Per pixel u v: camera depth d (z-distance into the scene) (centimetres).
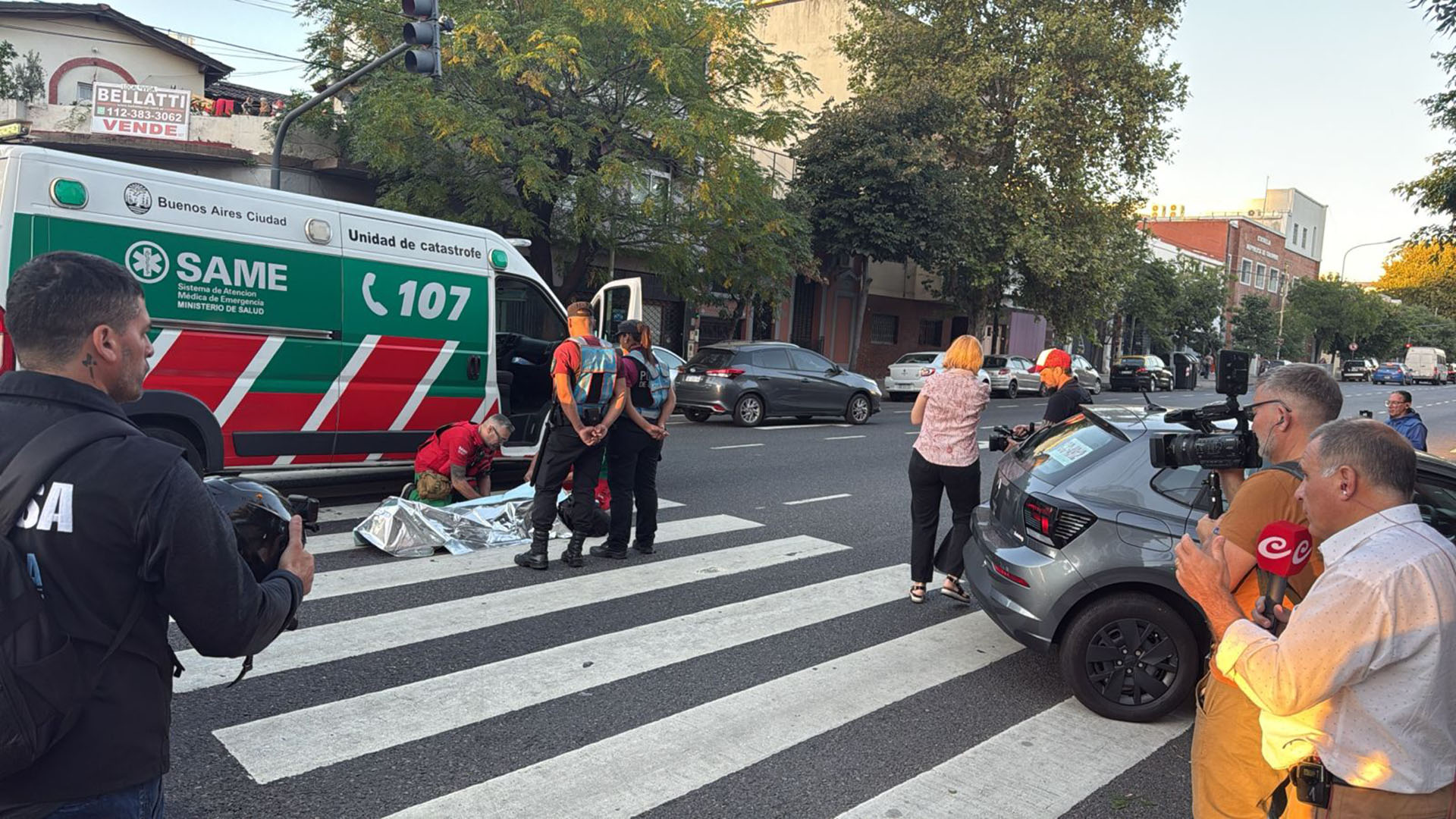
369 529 645
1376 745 190
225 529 178
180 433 656
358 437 746
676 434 1438
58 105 1884
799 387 1652
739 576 638
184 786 326
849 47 2861
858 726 409
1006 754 389
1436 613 185
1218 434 279
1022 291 2973
